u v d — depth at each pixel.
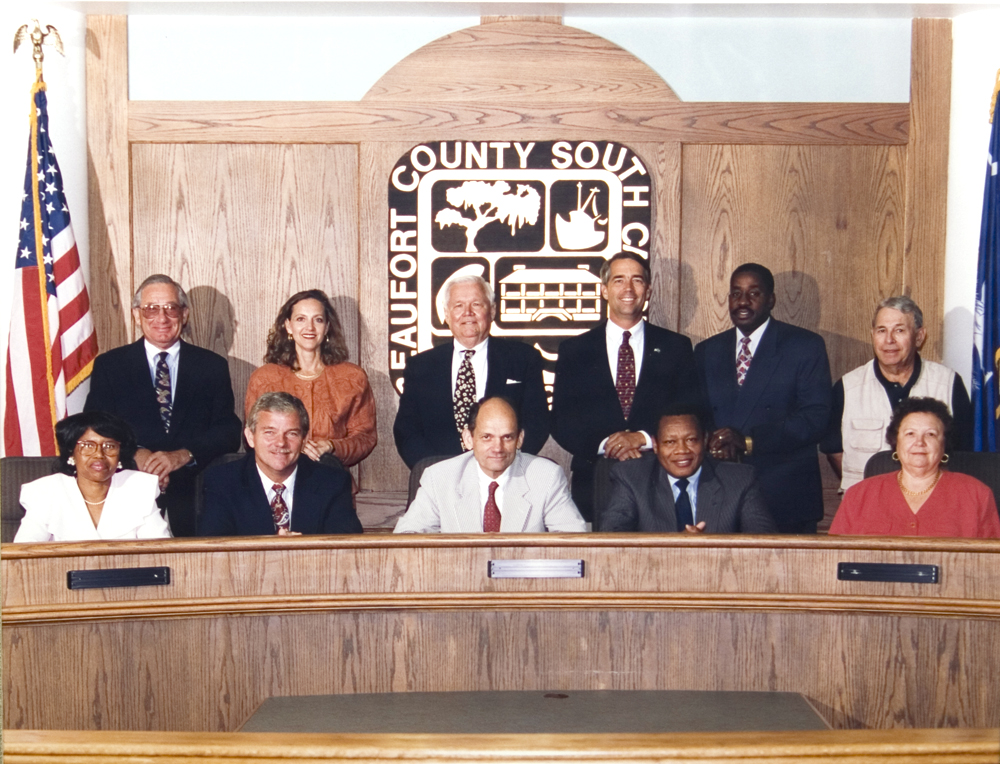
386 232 3.95
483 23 3.91
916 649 2.20
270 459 2.76
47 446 3.59
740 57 3.92
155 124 3.88
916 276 3.95
